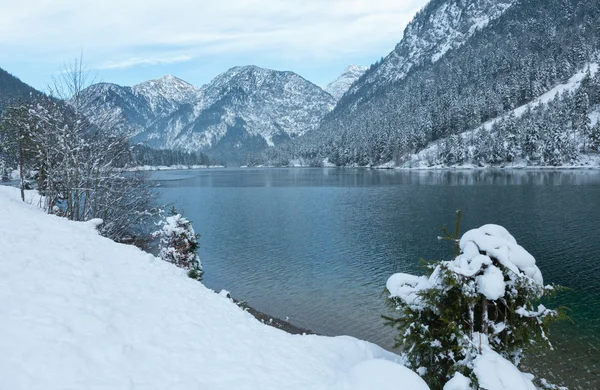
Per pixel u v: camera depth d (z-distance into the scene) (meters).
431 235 41.69
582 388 14.54
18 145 27.05
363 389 7.11
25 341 5.70
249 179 146.25
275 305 24.39
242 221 54.25
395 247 37.44
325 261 33.72
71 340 6.16
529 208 53.78
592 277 27.27
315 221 52.69
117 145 28.08
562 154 127.69
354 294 25.91
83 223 15.05
